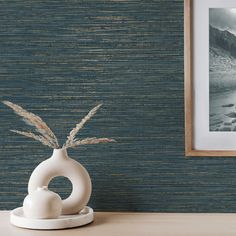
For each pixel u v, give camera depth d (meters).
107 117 1.69
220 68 1.67
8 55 1.70
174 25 1.67
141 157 1.69
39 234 1.38
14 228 1.44
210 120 1.67
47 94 1.69
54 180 1.69
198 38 1.67
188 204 1.68
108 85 1.69
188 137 1.66
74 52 1.69
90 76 1.69
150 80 1.68
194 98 1.68
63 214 1.53
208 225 1.48
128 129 1.69
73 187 1.54
